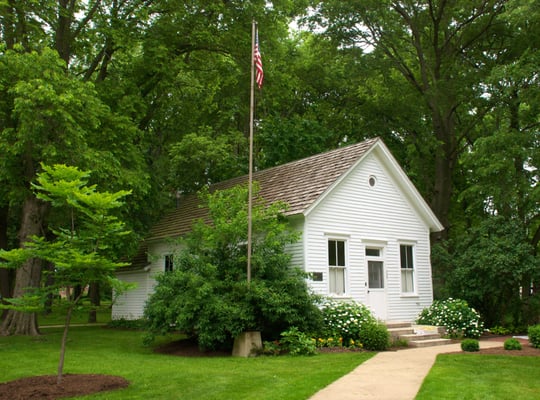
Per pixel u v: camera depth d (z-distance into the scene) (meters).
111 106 20.83
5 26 19.22
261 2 22.94
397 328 17.55
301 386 8.81
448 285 20.25
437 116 29.23
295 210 16.91
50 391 8.64
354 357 12.56
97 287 30.59
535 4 19.48
